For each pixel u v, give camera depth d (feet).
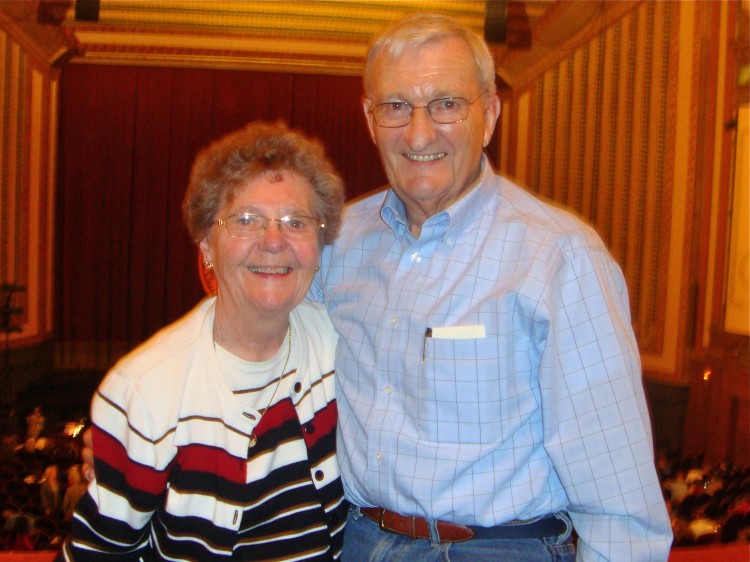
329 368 5.70
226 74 35.47
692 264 24.58
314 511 5.36
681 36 24.98
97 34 33.19
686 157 24.80
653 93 26.30
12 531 18.57
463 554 4.98
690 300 24.67
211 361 5.13
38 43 31.94
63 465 24.57
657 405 25.82
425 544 5.09
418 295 5.24
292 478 5.33
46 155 33.71
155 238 35.86
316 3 31.96
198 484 5.01
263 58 34.86
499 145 35.78
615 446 4.75
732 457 21.83
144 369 5.00
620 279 5.10
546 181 33.32
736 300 22.35
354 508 5.67
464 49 5.23
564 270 4.87
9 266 30.60
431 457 5.01
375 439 5.21
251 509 5.16
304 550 5.31
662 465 22.04
